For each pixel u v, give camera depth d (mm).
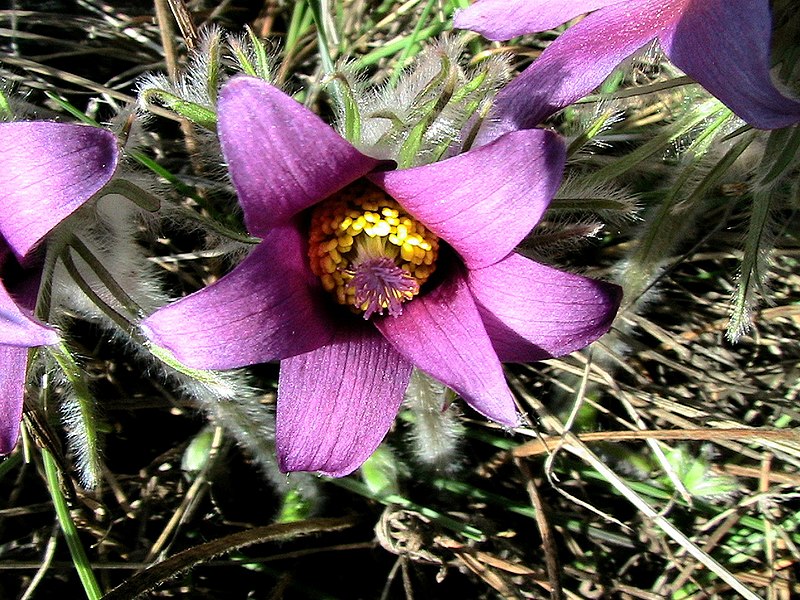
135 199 115
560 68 108
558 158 86
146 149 147
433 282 106
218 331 90
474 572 132
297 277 100
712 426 140
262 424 135
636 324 149
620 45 107
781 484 138
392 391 104
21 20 155
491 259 95
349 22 164
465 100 116
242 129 82
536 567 132
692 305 154
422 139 109
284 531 126
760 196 121
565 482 141
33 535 132
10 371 103
